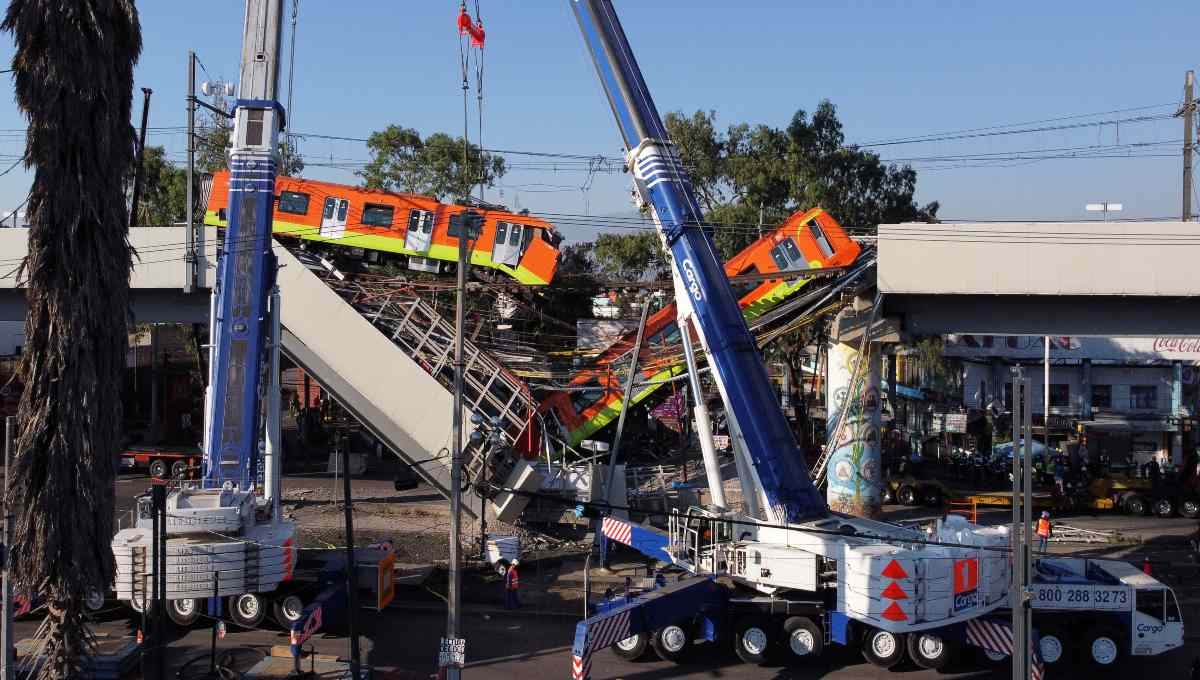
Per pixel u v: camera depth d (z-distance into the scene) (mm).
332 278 38281
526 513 35969
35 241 18594
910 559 21094
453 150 64000
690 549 23781
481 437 33250
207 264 39875
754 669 22734
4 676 18375
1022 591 16531
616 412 41062
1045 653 22297
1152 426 51844
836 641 22188
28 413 18641
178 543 22109
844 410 39031
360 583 25125
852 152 65938
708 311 24250
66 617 18750
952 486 48438
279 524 24844
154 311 43031
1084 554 33625
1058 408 63781
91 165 18641
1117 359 61469
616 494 34906
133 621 24938
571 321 56656
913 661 22203
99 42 18594
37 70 18203
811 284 38812
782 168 63156
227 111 26406
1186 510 41094
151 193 69000
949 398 67312
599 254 68250
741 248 61156
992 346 63031
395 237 42156
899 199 68375
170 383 60312
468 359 36688
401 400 35250
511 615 26922
